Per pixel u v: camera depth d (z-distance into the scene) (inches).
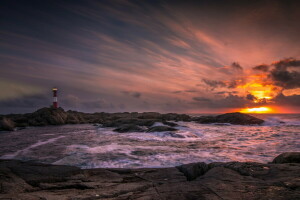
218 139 725.3
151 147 549.3
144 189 210.8
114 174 275.1
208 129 1128.8
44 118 1815.9
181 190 189.3
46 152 516.1
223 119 1572.3
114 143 649.0
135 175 273.1
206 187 194.9
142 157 414.3
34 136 932.0
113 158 405.7
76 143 665.6
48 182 247.6
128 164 358.0
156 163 364.5
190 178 265.6
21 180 245.1
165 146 570.9
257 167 265.4
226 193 174.4
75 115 2167.8
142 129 1002.1
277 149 510.0
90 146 594.2
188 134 823.1
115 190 206.7
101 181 248.2
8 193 209.6
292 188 183.3
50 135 962.7
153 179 255.0
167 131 922.7
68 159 394.6
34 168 287.1
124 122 1312.7
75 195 193.6
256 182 205.9
